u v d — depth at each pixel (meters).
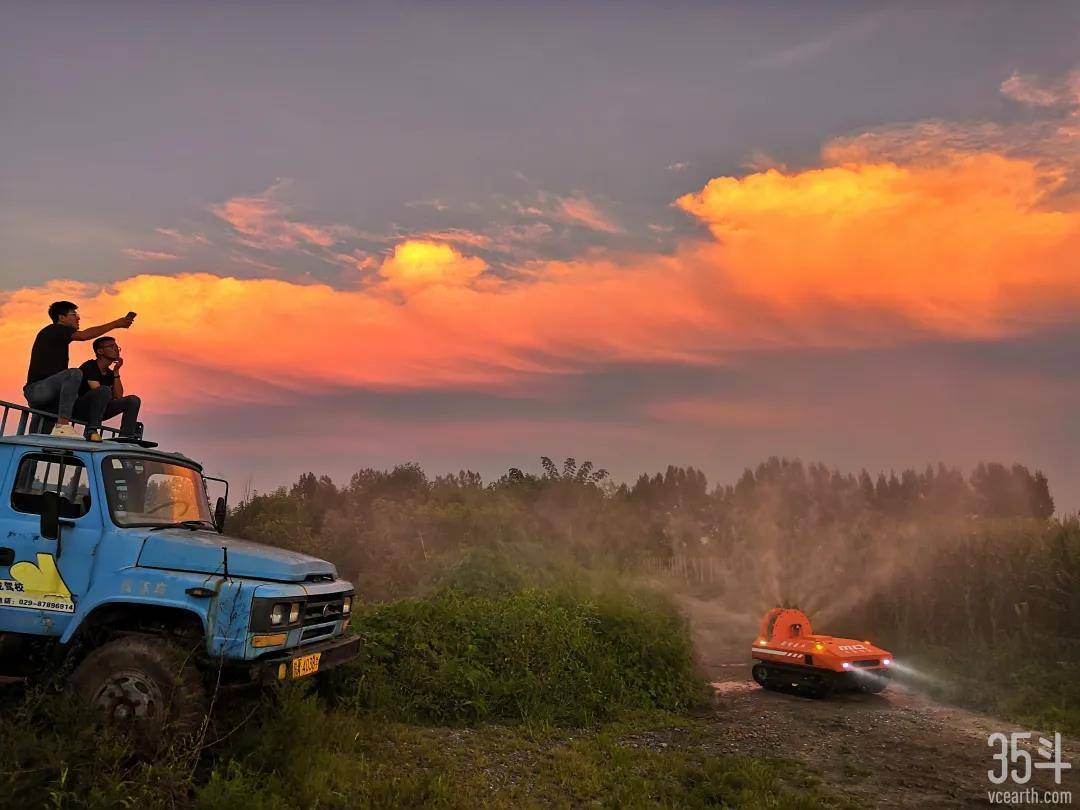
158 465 7.29
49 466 6.68
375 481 30.38
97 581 6.19
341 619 7.37
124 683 5.66
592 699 9.18
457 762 6.77
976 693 10.55
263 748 5.84
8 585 6.30
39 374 7.75
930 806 6.16
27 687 6.04
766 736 8.45
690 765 7.19
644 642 10.47
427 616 9.62
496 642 9.45
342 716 7.37
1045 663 11.31
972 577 14.03
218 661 5.86
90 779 4.89
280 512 26.45
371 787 5.72
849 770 7.10
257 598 5.98
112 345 8.43
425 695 8.47
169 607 6.04
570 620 10.39
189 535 6.81
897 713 9.77
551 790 6.26
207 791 4.92
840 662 10.49
